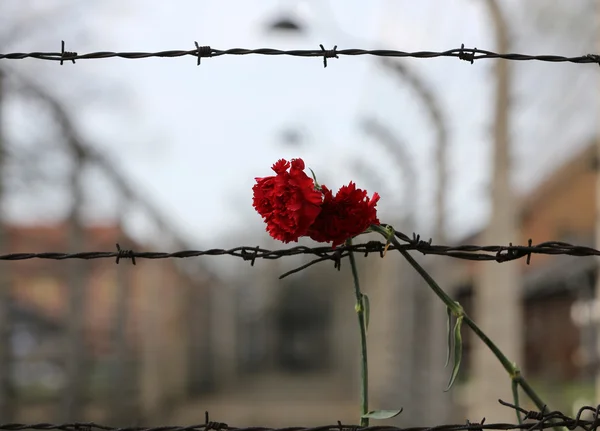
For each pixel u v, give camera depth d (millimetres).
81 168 9156
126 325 12695
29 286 15719
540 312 17984
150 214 13125
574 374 16109
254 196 1926
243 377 33531
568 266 12828
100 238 12609
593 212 17578
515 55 2205
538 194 17859
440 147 8047
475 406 6852
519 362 6508
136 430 2117
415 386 10930
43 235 11711
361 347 2082
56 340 13461
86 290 10586
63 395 9516
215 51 2250
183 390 19156
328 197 1922
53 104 7844
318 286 38812
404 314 11562
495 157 6621
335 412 17547
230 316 27719
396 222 11375
